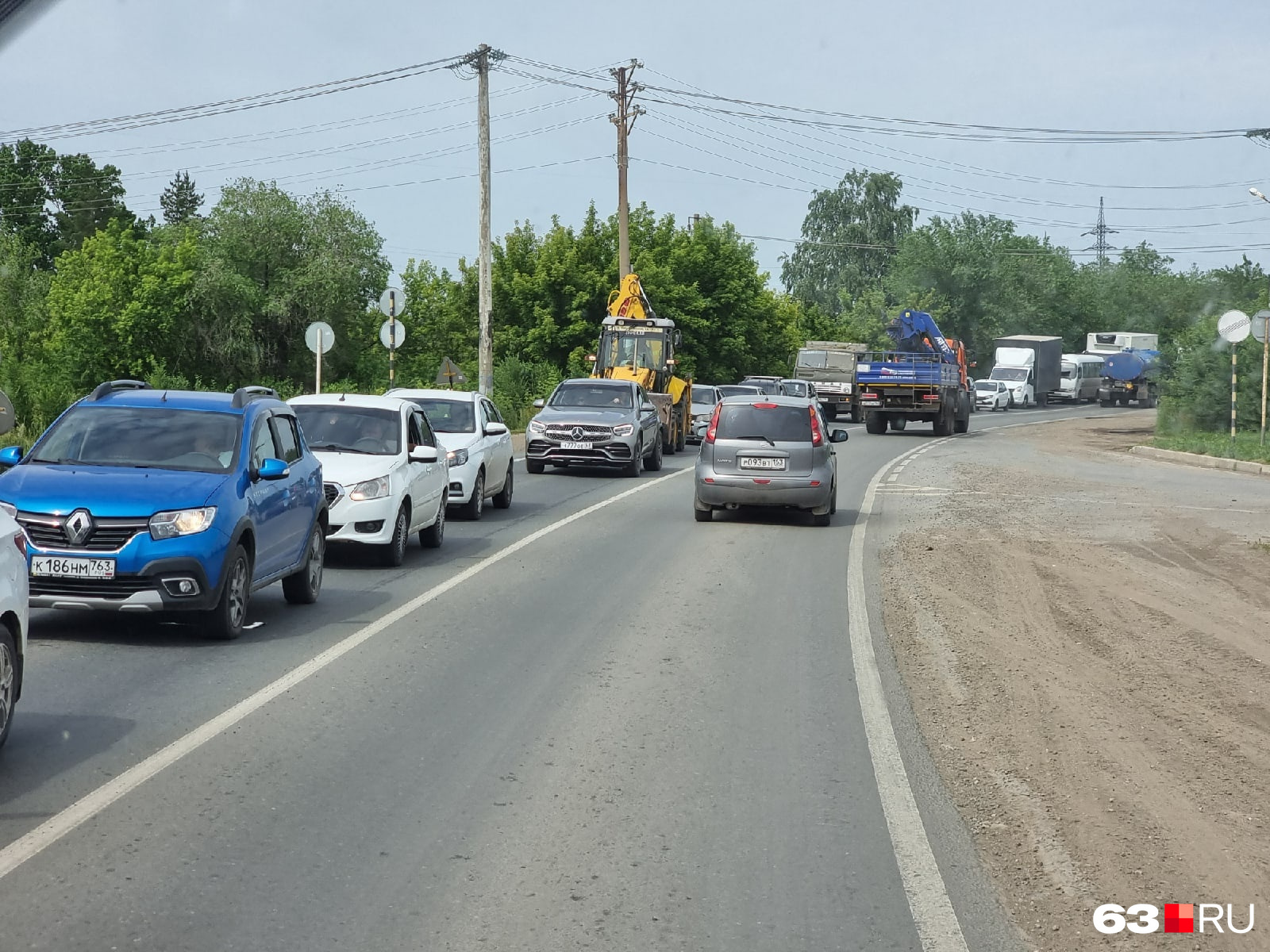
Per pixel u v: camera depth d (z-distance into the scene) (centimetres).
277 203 5791
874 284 10588
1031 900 540
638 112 4678
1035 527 1989
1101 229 13125
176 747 727
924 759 747
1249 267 10281
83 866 544
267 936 479
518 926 495
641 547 1678
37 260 8950
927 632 1152
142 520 991
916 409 4841
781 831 612
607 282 5872
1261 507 2314
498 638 1068
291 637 1055
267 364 5853
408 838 591
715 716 830
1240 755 782
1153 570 1571
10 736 744
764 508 2069
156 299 5397
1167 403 4772
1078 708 891
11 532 731
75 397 4209
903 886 547
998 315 9794
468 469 1914
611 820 624
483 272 3788
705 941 486
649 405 3014
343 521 1423
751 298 6475
